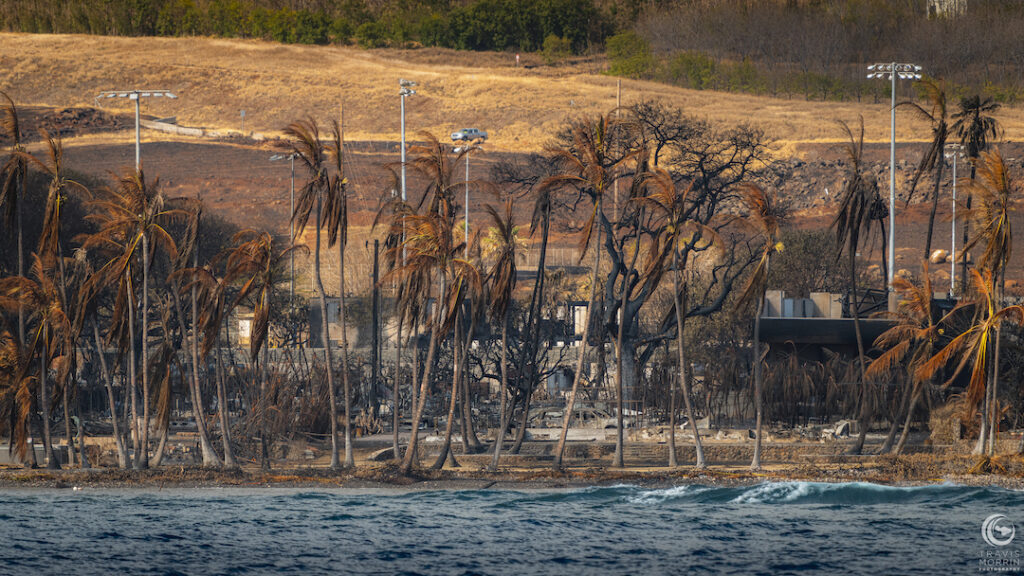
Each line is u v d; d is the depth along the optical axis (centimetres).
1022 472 18788
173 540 15088
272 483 18500
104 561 14012
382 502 17438
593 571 13788
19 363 19075
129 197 18400
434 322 18375
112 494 17838
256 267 18912
